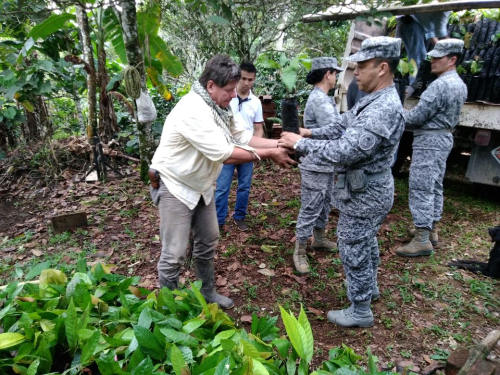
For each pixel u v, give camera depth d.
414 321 2.71
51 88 5.32
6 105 5.49
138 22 5.15
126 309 1.47
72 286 1.54
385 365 2.30
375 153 2.26
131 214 4.39
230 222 4.23
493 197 5.18
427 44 4.76
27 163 5.66
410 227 4.21
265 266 3.38
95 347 1.20
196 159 2.24
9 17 5.05
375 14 3.29
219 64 2.07
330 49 5.58
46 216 4.43
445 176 6.04
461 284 3.15
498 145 4.59
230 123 2.45
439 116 3.38
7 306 1.44
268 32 5.62
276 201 4.83
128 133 6.25
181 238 2.37
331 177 3.40
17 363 1.23
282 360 1.34
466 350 1.96
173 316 1.43
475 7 3.38
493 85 4.42
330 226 4.25
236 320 2.71
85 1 4.62
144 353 1.23
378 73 2.19
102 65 5.91
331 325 2.68
